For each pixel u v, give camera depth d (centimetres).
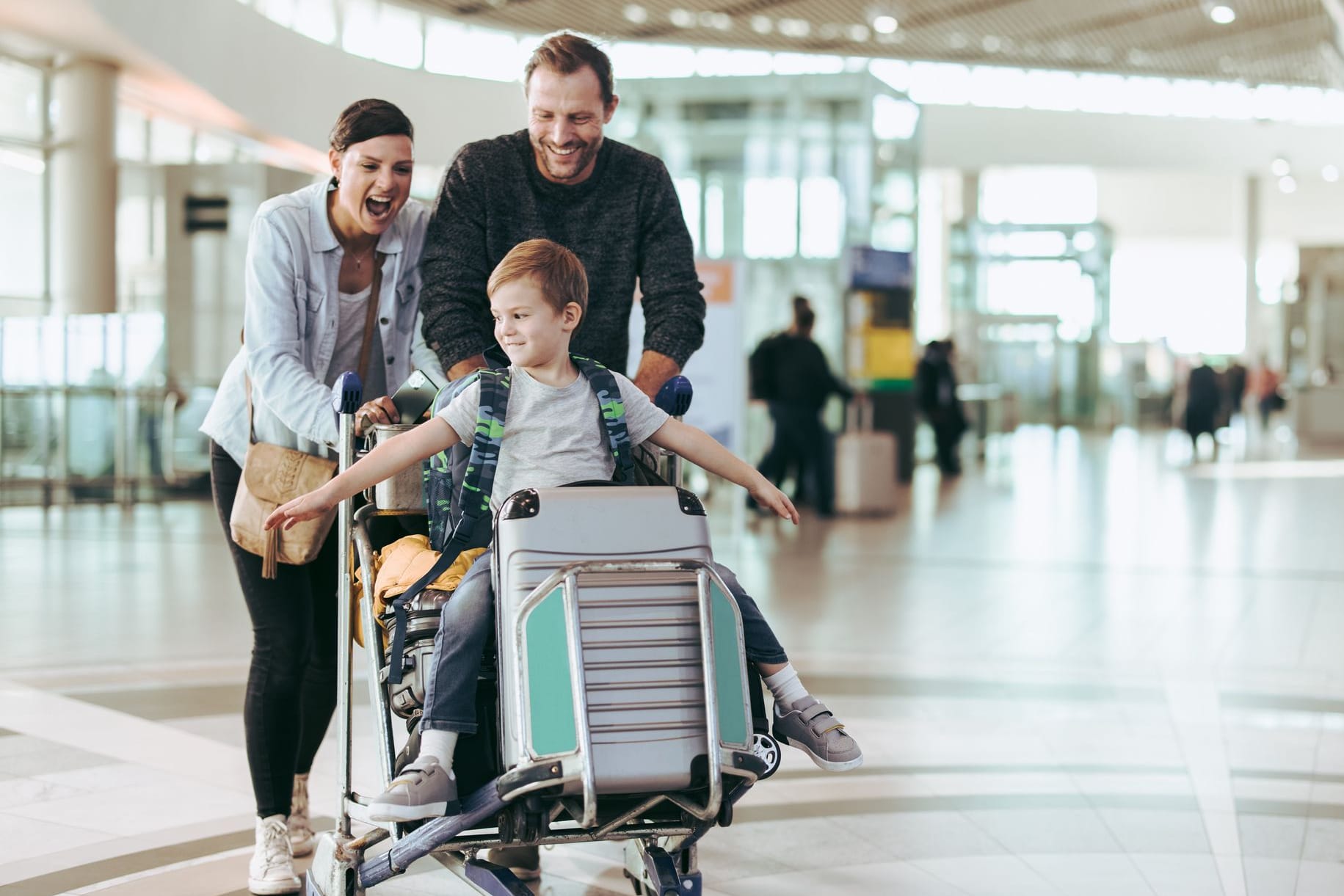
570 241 342
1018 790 461
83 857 375
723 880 371
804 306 1398
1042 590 906
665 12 1981
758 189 1652
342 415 306
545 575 259
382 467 279
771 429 1398
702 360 1107
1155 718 562
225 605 806
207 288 1617
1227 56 2405
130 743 498
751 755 260
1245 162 3209
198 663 639
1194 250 4925
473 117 2272
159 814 417
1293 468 2173
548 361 286
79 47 1520
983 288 3198
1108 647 712
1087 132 3156
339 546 316
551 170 336
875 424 1786
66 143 1578
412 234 365
